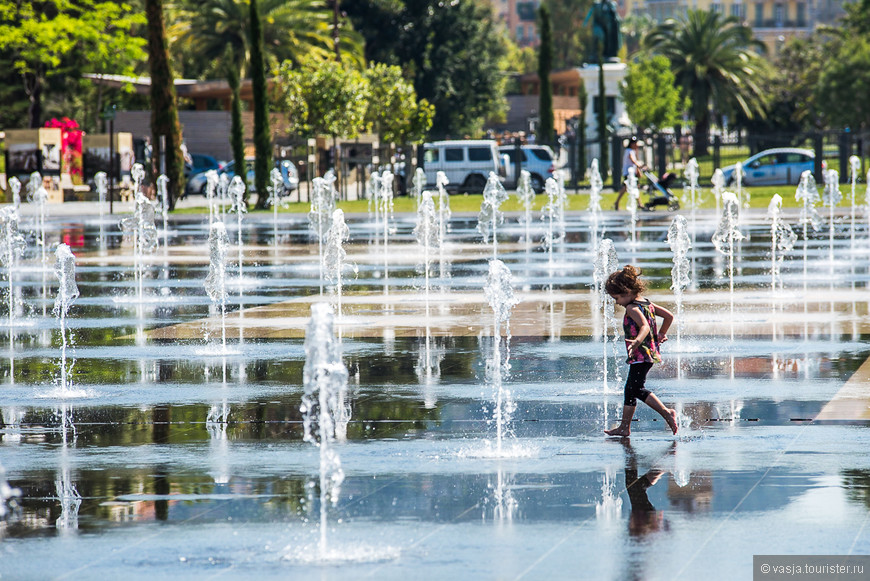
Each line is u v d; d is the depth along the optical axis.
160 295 34.28
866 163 111.50
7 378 21.16
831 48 172.75
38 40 104.44
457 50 168.00
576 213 76.69
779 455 14.63
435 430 16.45
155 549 11.14
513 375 20.70
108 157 96.19
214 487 13.41
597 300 31.61
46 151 92.88
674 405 17.91
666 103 136.00
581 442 15.59
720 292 33.16
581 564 10.46
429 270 41.25
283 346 24.55
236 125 82.50
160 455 15.12
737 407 17.69
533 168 101.44
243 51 144.38
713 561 10.49
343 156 98.25
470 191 98.75
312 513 12.30
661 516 11.98
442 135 167.25
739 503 12.41
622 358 22.39
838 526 11.51
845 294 32.38
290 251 50.62
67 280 30.70
